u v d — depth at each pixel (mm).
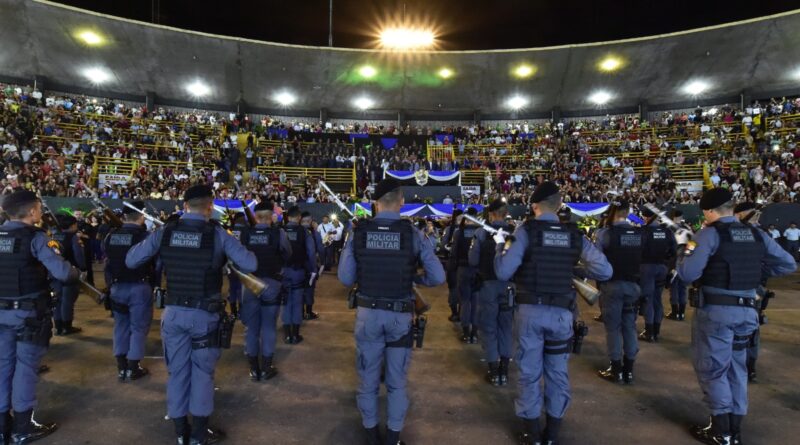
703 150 25547
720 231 3783
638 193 22062
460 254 6758
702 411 4453
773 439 3924
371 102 33031
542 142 29562
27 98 24703
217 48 26719
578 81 30266
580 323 3945
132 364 5098
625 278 5133
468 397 4762
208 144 26688
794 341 6855
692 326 4008
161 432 3967
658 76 29047
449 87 31344
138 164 22797
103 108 26766
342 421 4199
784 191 20078
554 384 3652
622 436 3945
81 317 8094
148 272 5148
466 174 26500
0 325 3668
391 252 3479
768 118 25672
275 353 6172
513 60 28578
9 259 3656
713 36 25266
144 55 26625
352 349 6371
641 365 5801
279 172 25781
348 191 25641
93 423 4109
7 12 22578
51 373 5324
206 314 3646
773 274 4043
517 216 20828
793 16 23359
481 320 5203
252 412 4359
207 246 3656
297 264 6582
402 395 3516
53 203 17719
